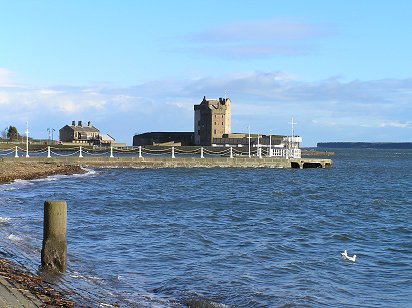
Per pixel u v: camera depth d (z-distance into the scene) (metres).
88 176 66.44
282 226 29.75
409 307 15.30
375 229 29.88
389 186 67.88
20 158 73.25
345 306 15.23
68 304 12.60
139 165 84.12
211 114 180.50
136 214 33.25
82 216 31.53
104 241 23.47
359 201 47.31
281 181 70.19
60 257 16.55
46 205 16.42
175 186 56.66
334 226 30.73
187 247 22.61
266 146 123.25
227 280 17.41
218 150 153.12
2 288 12.81
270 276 18.22
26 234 23.42
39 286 13.98
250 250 22.30
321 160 109.00
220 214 34.38
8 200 37.53
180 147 155.88
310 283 17.47
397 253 22.94
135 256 20.67
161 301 14.82
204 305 14.55
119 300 14.43
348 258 21.23
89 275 17.16
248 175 79.00
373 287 17.34
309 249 23.30
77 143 190.00
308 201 46.09
